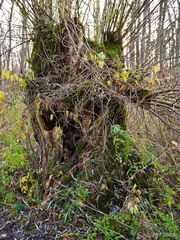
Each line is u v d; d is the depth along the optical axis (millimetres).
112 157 3312
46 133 3490
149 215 2934
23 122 3760
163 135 3455
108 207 3174
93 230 2951
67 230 3037
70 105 3275
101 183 3254
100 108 3332
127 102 3178
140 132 3463
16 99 4109
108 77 3129
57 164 3564
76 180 3240
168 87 3125
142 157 3334
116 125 3248
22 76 3459
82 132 3443
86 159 3295
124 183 3193
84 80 3146
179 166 3689
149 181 3311
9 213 3424
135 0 3748
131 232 2754
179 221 3057
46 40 3537
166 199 3270
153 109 3244
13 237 3078
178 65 3436
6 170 4156
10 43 4406
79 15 3549
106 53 3547
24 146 4086
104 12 3771
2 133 4699
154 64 3234
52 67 3521
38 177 3689
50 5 3553
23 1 3602
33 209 3391
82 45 3295
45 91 3375
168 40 4070
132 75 3086
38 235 3057
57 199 3318
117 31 3803
